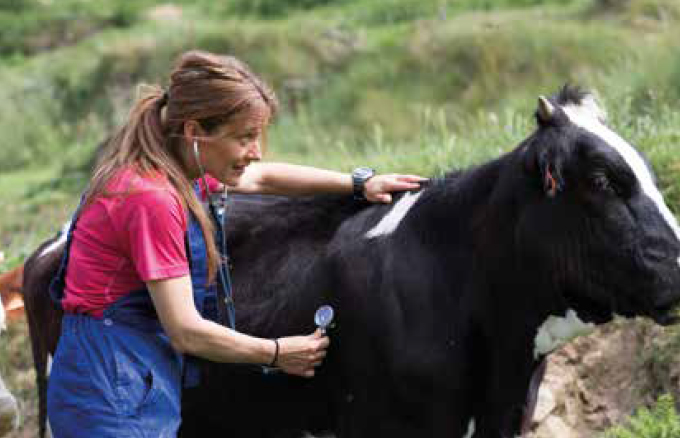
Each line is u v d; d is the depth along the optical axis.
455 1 21.30
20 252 10.07
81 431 5.07
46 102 20.23
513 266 5.26
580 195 4.98
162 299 4.93
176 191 4.96
